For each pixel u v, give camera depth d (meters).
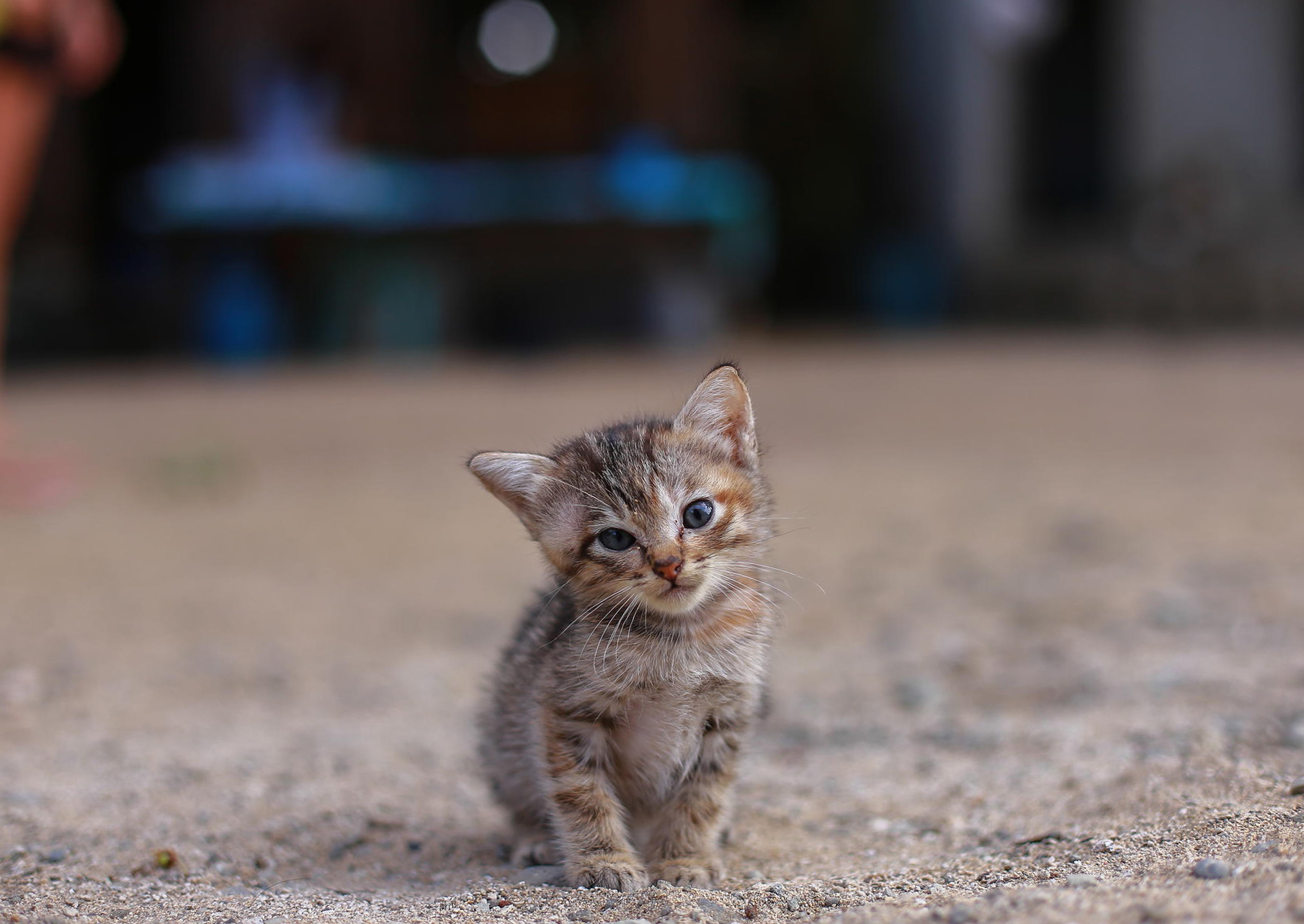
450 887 4.29
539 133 23.58
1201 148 28.06
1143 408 16.77
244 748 6.12
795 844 4.75
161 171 23.09
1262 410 16.14
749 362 23.20
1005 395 18.44
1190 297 27.98
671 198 22.70
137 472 14.27
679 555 4.54
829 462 13.88
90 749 6.01
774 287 32.12
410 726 6.55
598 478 4.72
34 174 26.09
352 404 18.64
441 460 14.48
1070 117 30.66
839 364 22.77
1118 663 6.70
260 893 4.21
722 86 24.42
